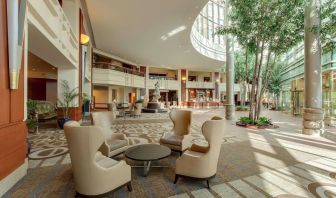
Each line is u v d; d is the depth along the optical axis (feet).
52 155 13.38
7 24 8.59
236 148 15.51
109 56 58.70
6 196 8.02
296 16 22.53
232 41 35.09
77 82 26.99
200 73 96.32
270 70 27.30
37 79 50.60
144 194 8.23
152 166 11.35
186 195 8.17
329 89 30.91
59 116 24.99
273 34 23.71
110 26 35.81
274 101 74.69
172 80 83.20
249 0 22.18
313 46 20.04
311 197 8.07
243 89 63.57
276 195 8.21
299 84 47.78
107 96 65.67
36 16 12.80
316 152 14.39
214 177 9.87
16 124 9.36
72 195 8.10
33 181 9.39
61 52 19.06
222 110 64.44
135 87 71.56
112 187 7.69
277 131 23.12
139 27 36.32
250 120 26.94
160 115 44.55
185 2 26.84
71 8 26.58
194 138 19.44
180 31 38.19
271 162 12.23
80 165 7.09
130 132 22.39
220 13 70.85
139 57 63.52
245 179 9.75
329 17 20.97
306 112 20.84
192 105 83.10
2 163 8.20
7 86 8.66
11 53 8.66
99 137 7.07
